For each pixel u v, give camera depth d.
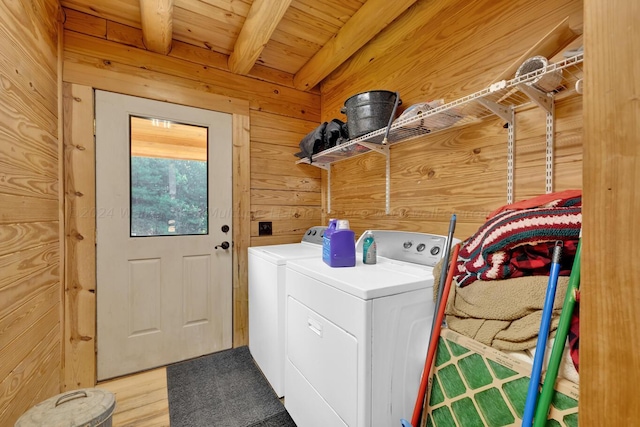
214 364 2.06
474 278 0.94
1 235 1.05
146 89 2.00
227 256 2.29
